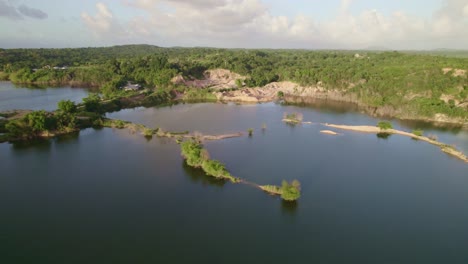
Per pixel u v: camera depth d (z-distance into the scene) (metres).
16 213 85.94
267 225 82.94
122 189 98.88
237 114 199.25
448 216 89.56
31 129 142.00
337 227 83.00
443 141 153.12
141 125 161.88
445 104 191.25
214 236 78.06
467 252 75.25
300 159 126.00
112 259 70.00
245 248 74.31
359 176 112.44
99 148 133.25
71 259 69.81
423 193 101.88
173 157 124.19
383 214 89.44
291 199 93.56
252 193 98.06
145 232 78.94
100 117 169.50
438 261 71.94
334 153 133.88
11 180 103.81
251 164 119.44
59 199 92.94
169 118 185.25
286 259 71.25
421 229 83.31
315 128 170.88
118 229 79.88
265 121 183.25
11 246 73.44
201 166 113.62
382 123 167.12
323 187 103.69
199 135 149.00
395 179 111.00
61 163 117.38
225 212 87.88
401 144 147.75
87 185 101.19
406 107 196.38
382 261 71.50
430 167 122.00
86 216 85.06
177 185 102.00
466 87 195.38
